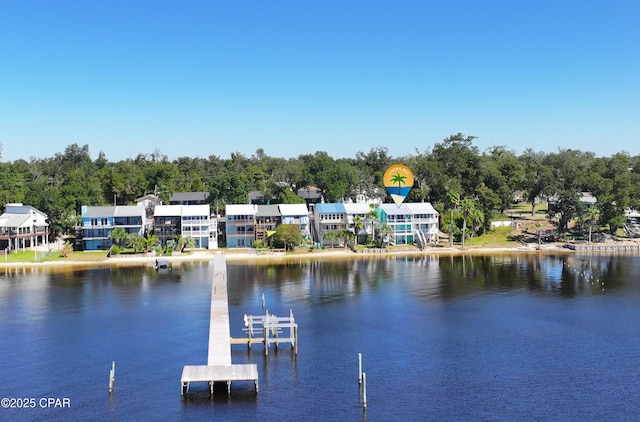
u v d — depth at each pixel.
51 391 62.44
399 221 172.88
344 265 142.12
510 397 61.28
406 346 77.44
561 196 181.00
